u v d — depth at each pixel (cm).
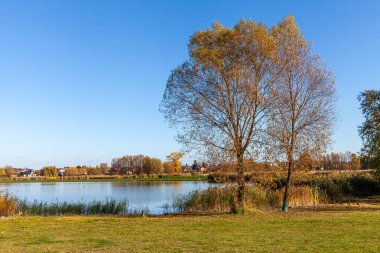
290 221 1848
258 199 2827
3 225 1916
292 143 2441
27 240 1466
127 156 13675
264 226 1714
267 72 2448
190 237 1469
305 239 1366
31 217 2316
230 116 2427
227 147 2417
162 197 4581
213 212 2647
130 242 1392
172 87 2550
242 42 2469
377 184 3875
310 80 2467
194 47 2547
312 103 2470
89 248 1294
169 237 1482
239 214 2327
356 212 2208
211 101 2461
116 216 2619
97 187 7469
